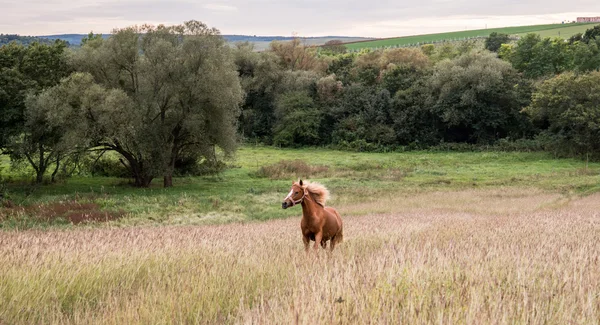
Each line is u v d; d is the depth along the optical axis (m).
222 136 42.88
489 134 70.25
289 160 57.91
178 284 7.18
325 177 49.75
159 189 40.88
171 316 5.99
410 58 92.50
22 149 36.50
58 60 40.84
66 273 7.88
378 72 87.31
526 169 52.59
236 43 87.81
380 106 75.56
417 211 30.25
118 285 7.62
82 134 35.44
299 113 76.06
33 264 8.52
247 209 32.84
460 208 31.45
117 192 38.66
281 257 10.26
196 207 32.72
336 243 12.95
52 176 42.09
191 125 40.72
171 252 10.52
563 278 6.32
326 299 5.07
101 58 40.44
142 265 8.97
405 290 5.66
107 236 15.56
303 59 94.62
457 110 68.00
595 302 5.40
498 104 69.06
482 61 70.44
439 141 72.25
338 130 77.31
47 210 28.78
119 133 36.81
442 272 6.54
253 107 85.69
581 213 24.34
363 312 4.80
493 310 4.85
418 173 51.66
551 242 11.27
